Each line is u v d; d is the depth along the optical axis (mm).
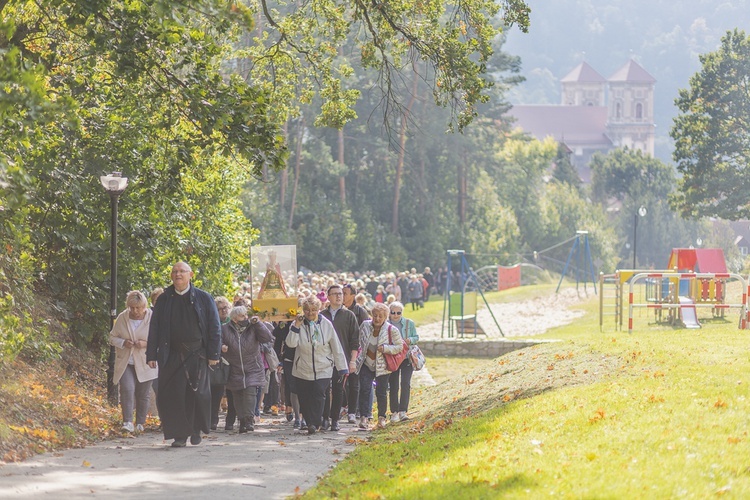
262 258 49250
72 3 35250
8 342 34062
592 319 104188
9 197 27453
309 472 27625
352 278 136000
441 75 51531
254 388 39344
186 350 32188
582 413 31234
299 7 56594
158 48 38844
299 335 38594
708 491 20609
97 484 24219
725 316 88312
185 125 48312
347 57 145125
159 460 28984
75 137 48500
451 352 81062
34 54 39500
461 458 26641
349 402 42250
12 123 29391
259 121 37406
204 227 64062
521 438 28797
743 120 180750
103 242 49844
